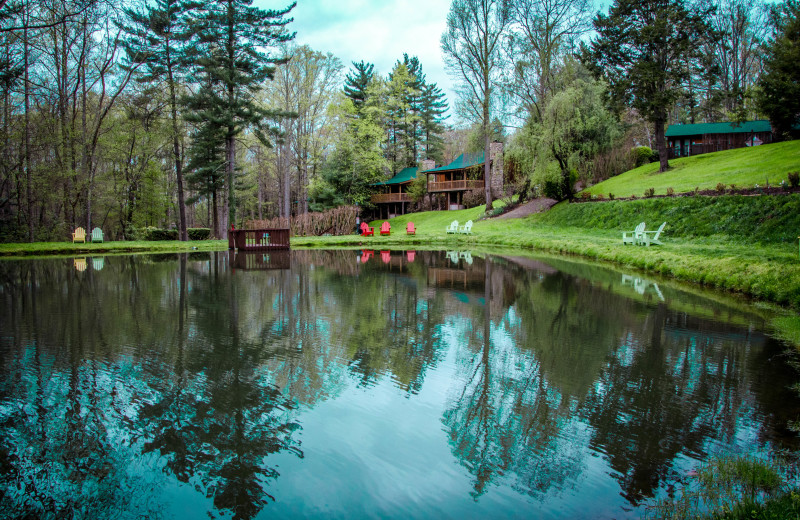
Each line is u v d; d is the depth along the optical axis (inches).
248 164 1861.5
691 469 143.3
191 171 1478.8
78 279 518.6
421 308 373.1
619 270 584.4
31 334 287.0
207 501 131.0
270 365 236.1
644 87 1125.1
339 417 181.6
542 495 133.1
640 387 208.8
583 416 181.5
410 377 223.0
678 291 434.9
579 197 1187.3
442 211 1797.5
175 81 1199.6
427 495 133.3
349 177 1834.4
